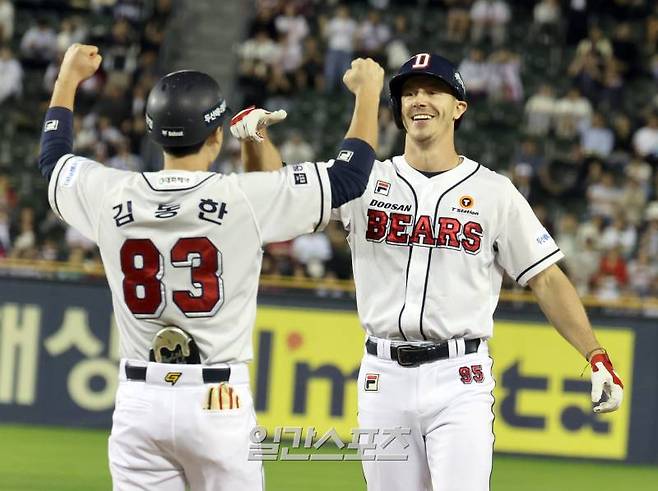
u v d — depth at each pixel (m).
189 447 11.89
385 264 14.77
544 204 48.75
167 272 11.85
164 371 11.89
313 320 31.23
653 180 50.47
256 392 31.05
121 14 53.97
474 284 14.66
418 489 14.77
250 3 54.25
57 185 12.48
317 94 53.19
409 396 14.49
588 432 31.36
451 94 14.81
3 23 54.34
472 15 56.62
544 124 52.62
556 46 57.22
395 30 56.34
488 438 14.40
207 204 11.88
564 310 14.82
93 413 31.62
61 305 31.52
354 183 12.30
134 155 48.81
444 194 14.73
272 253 39.84
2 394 31.41
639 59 57.66
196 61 52.50
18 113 51.78
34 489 24.59
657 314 31.89
